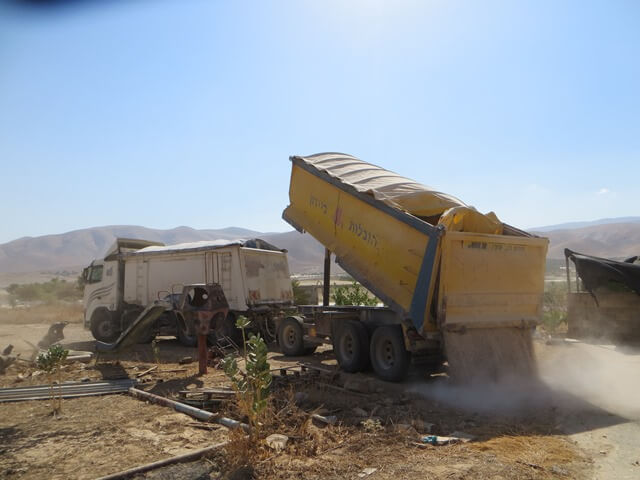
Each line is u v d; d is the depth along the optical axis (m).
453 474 5.11
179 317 16.97
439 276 8.80
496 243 9.39
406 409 7.82
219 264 16.86
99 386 9.62
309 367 10.80
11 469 5.30
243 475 5.06
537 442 6.21
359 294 18.00
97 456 5.69
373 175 11.76
